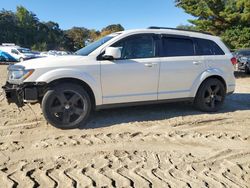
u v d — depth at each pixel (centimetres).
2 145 499
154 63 649
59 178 389
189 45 706
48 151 477
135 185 374
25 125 605
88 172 407
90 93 608
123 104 634
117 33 654
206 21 2862
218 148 505
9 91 581
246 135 573
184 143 525
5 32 10469
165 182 384
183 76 686
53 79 568
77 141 522
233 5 2841
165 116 692
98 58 608
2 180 380
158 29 681
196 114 715
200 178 398
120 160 448
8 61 3853
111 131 579
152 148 499
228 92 751
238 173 417
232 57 752
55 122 575
